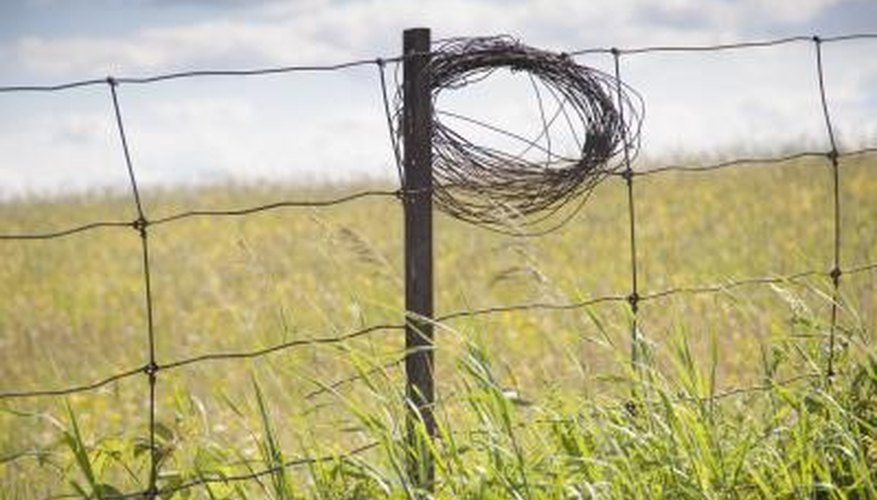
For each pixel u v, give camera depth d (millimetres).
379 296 34406
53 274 55719
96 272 55281
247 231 65188
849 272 17828
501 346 28172
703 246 48406
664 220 56844
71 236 68750
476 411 14414
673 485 14352
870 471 15383
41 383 30547
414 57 15281
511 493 13766
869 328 18516
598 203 64688
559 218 58219
